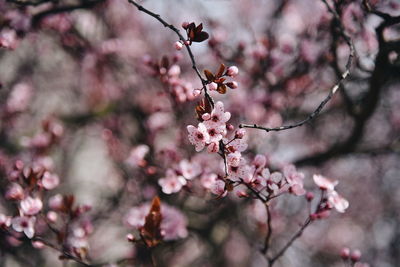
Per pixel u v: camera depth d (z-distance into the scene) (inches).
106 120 268.4
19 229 112.8
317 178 110.3
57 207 127.1
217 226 232.2
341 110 229.1
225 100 207.0
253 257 320.8
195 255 306.5
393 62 148.3
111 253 250.4
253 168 95.6
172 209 162.6
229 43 201.2
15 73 268.7
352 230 344.5
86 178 287.6
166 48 305.9
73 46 237.8
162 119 208.2
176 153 157.6
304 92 202.1
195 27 87.4
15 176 122.8
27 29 154.7
